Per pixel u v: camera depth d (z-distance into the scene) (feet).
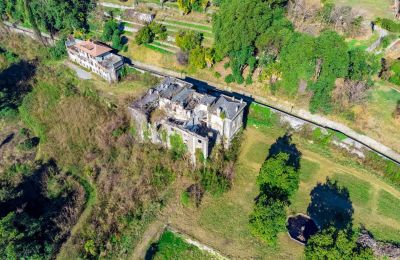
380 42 336.90
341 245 192.75
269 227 212.64
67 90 359.66
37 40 429.79
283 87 314.55
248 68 341.00
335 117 293.43
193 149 271.49
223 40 319.68
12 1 442.91
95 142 315.17
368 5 387.34
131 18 411.75
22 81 387.55
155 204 258.37
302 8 362.53
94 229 252.83
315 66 295.07
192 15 397.80
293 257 222.28
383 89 304.71
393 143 270.87
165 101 289.33
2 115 364.58
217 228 241.35
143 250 237.04
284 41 302.04
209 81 347.15
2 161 328.90
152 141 298.35
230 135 280.31
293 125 297.74
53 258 248.11
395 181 258.16
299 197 252.83
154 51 375.25
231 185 263.90
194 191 258.57
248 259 223.51
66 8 401.49
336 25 345.72
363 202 248.11
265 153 285.23
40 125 344.90
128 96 337.31
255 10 306.14
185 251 235.61
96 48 356.38
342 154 279.28
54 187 293.23
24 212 264.11
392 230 231.30
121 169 290.56
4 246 235.81
